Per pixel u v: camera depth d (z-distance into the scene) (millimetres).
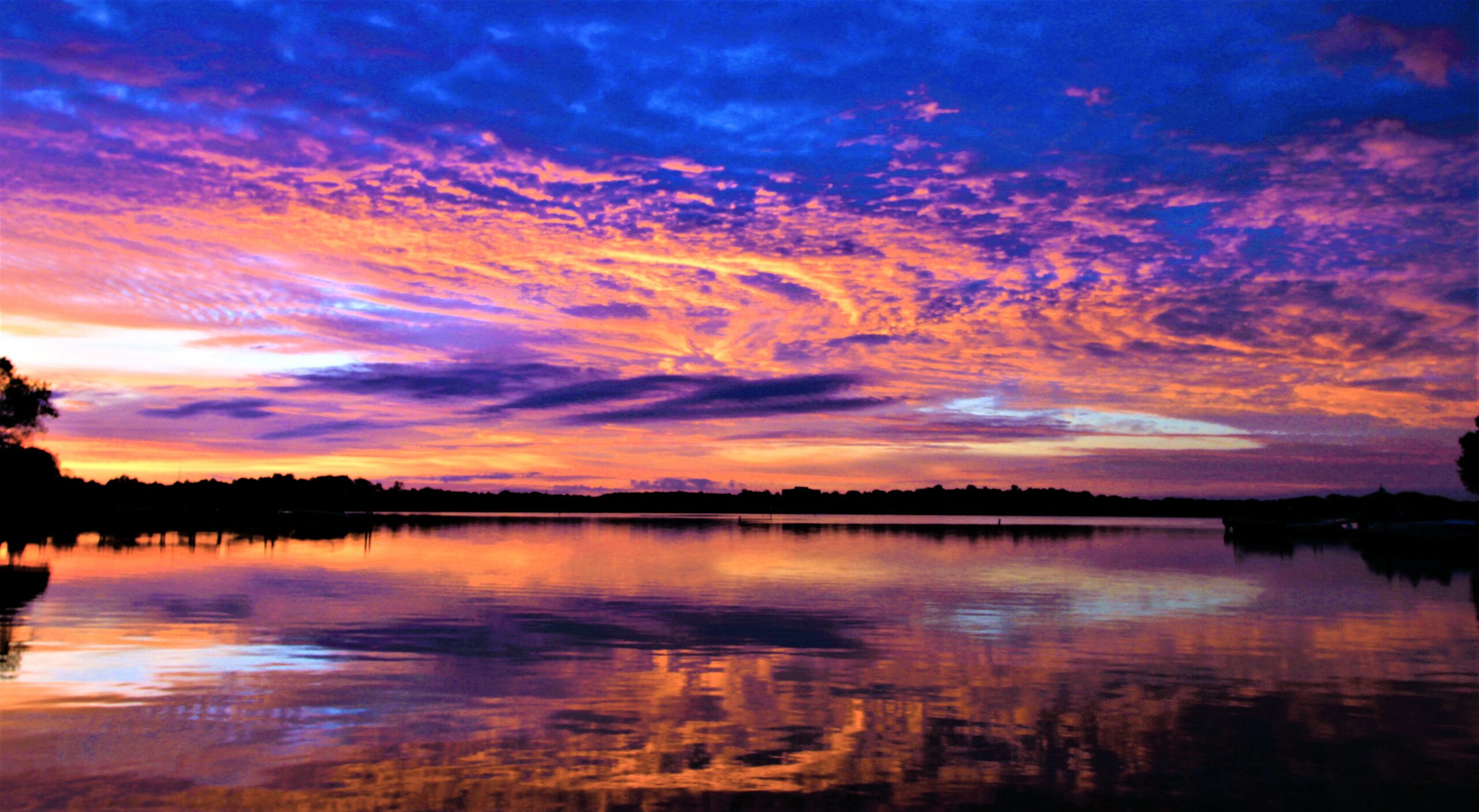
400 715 13039
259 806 9438
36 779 10133
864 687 15250
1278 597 29453
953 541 76062
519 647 18594
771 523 143875
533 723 12742
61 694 13992
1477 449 74562
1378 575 39281
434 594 28500
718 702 14078
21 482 67000
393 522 133125
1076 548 63438
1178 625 22531
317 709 13297
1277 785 10406
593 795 9938
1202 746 11859
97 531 73688
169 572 35094
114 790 9836
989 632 21297
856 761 11195
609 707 13664
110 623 21078
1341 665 17312
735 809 9594
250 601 25656
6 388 64688
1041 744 11938
